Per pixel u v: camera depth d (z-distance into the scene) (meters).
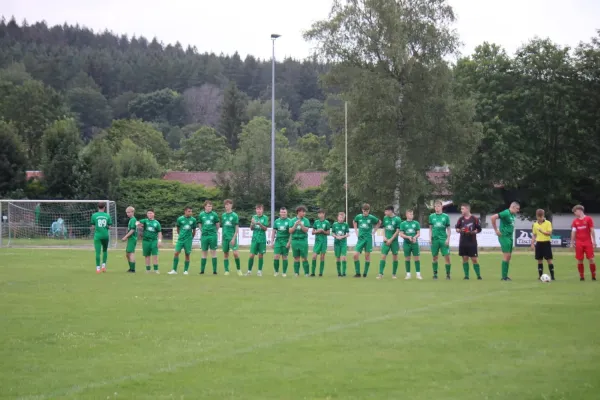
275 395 8.95
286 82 181.88
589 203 70.06
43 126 106.44
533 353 11.27
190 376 9.86
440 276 26.94
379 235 50.94
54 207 64.75
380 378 9.76
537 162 66.81
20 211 59.88
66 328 13.55
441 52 58.06
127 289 20.59
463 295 19.12
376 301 17.73
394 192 58.00
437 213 25.42
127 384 9.42
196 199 71.50
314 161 106.44
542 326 13.73
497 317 14.89
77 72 176.38
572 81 66.19
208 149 120.00
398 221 25.73
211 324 14.03
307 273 26.70
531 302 17.45
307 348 11.67
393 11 57.16
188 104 161.62
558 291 20.17
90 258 36.66
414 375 9.91
